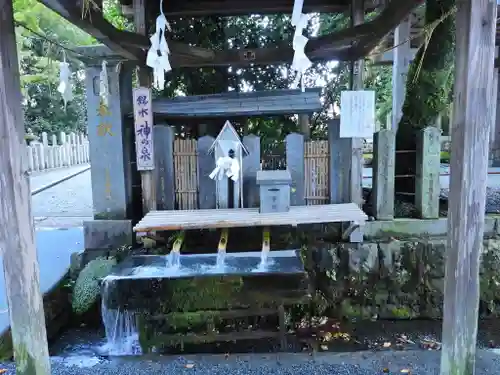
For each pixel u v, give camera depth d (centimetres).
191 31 645
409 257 459
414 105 525
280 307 382
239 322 414
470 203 199
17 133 197
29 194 206
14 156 196
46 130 1521
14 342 212
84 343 396
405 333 431
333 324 448
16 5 700
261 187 434
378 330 438
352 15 479
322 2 517
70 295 438
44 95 1401
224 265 392
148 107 455
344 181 486
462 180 198
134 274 374
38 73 852
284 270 376
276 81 695
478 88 189
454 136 200
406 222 480
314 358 304
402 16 337
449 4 470
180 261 405
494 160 1054
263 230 457
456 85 197
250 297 379
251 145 473
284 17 661
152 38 265
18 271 205
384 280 460
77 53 449
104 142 479
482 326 444
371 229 479
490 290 461
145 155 463
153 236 450
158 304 374
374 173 487
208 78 668
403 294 462
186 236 478
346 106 461
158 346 381
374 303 461
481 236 202
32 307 211
